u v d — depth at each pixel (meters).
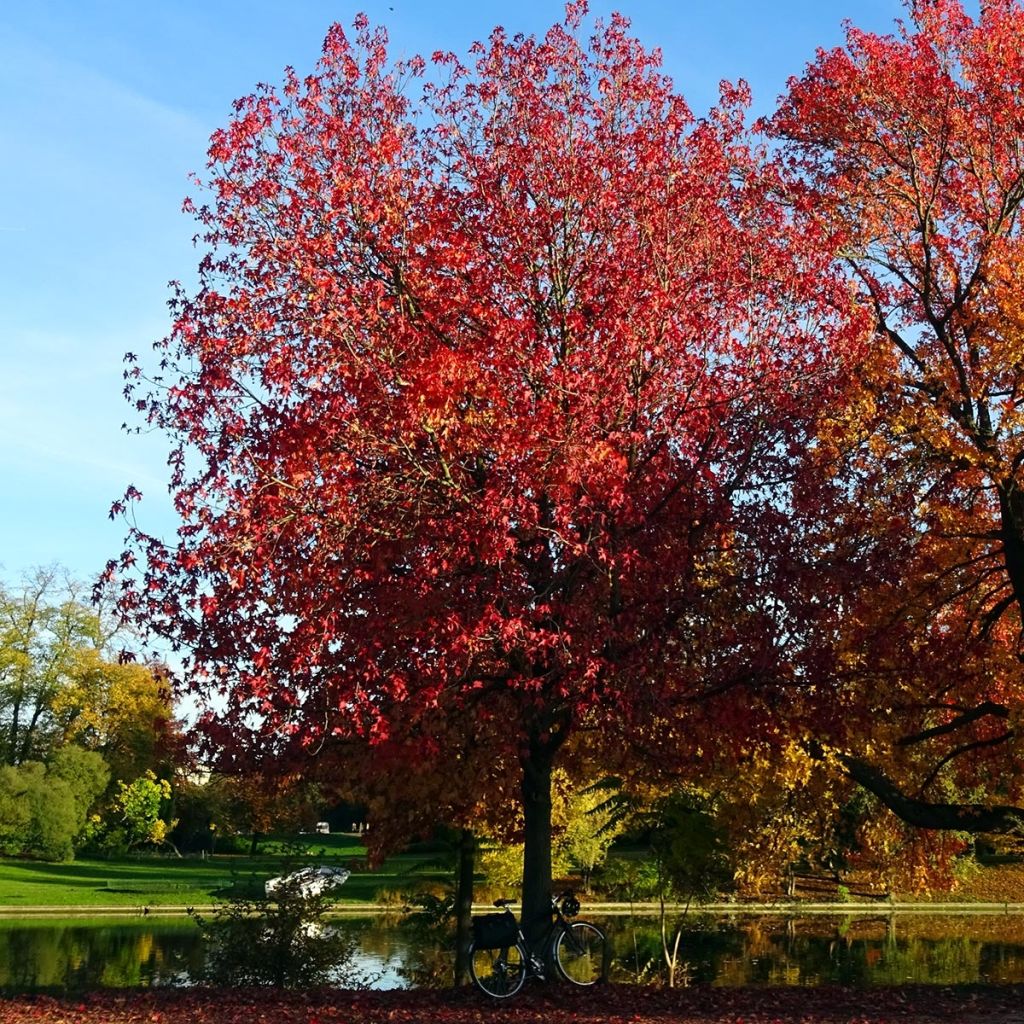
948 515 16.89
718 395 13.77
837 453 15.52
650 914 36.66
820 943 28.78
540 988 13.92
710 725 13.98
